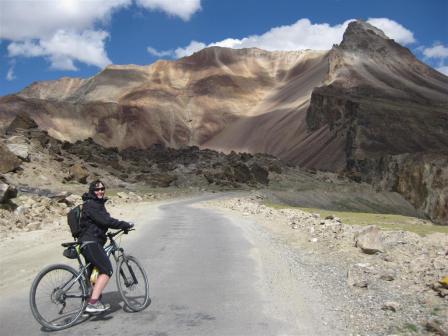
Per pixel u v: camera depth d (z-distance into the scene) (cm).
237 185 16050
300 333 689
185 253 1438
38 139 9238
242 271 1151
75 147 13162
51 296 723
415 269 1163
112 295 904
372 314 784
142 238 1823
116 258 805
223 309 812
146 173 14025
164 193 10169
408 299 885
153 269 1170
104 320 754
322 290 954
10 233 1855
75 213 756
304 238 1866
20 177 6425
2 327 718
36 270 1130
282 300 873
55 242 1608
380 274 1072
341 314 785
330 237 1855
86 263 764
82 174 7869
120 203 5184
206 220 2873
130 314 785
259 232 2109
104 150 15262
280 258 1355
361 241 1501
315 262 1305
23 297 887
